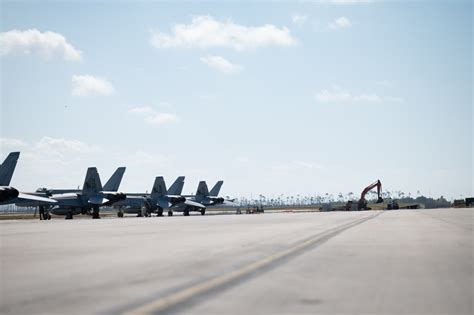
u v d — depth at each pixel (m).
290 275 13.58
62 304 9.90
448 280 12.79
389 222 49.34
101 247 23.27
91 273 14.35
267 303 9.90
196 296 10.59
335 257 18.02
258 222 54.94
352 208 182.00
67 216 101.31
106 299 10.34
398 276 13.43
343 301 10.12
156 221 67.19
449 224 43.62
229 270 14.57
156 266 15.72
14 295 11.02
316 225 44.44
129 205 118.50
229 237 29.20
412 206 199.62
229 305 9.70
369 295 10.77
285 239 26.97
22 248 23.16
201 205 129.62
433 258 17.75
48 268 15.66
